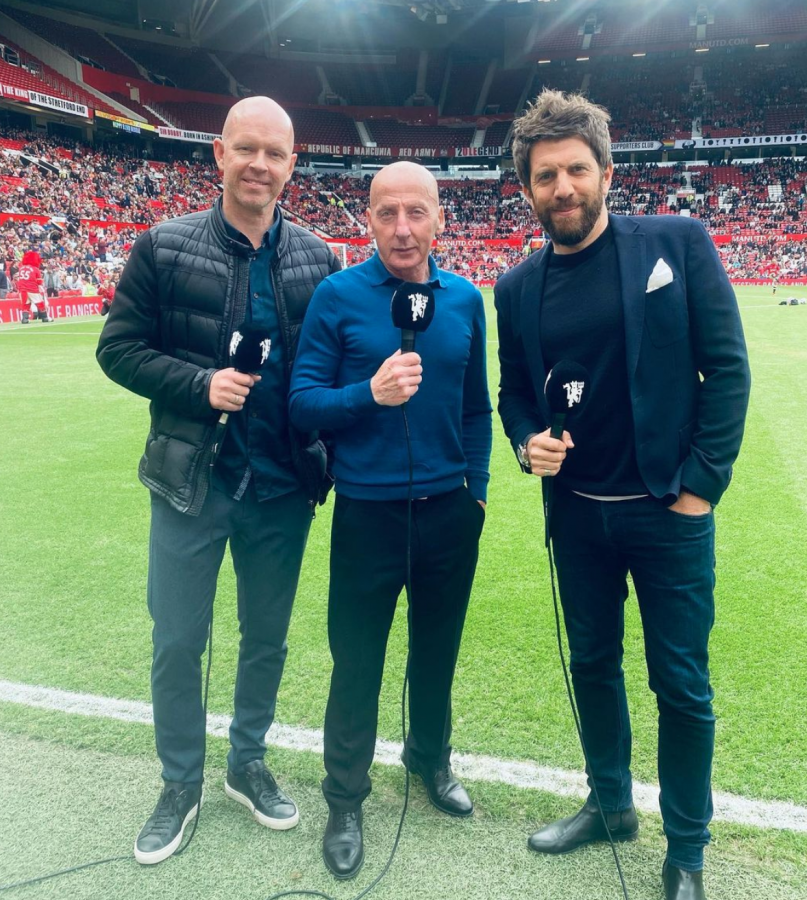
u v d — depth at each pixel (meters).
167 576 2.34
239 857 2.26
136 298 2.31
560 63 52.44
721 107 49.34
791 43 48.38
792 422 8.05
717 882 2.12
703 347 1.99
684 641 2.04
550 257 2.14
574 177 1.94
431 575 2.35
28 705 3.01
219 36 47.91
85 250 29.92
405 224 2.10
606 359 2.04
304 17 48.81
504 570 4.41
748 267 43.03
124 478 6.34
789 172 47.56
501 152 48.47
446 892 2.11
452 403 2.30
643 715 2.96
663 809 2.10
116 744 2.76
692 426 2.04
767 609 3.79
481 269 43.53
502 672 3.28
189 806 2.36
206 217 2.41
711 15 48.44
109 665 3.34
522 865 2.21
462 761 2.67
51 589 4.17
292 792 2.54
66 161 35.00
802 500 5.53
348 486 2.29
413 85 52.62
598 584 2.20
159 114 44.25
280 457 2.45
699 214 46.34
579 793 2.51
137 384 2.28
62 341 16.48
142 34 44.75
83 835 2.32
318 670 3.32
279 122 2.24
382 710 3.05
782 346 14.73
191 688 2.36
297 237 2.52
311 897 2.10
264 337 2.14
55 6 41.38
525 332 2.18
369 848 2.29
